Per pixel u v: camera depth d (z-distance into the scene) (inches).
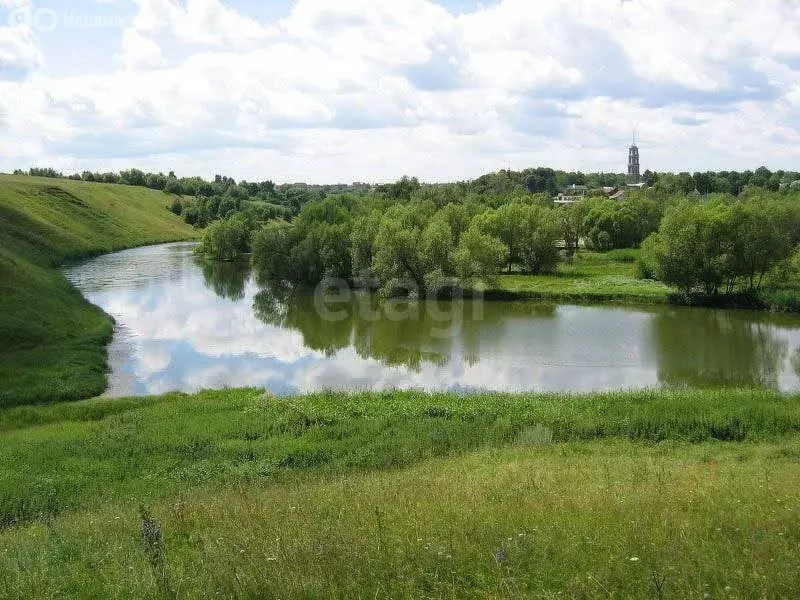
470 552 326.0
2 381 1382.9
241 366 1644.9
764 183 7244.1
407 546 331.6
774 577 279.3
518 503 448.8
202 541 386.9
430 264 2689.5
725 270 2425.0
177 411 1141.7
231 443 934.4
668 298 2524.6
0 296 1865.2
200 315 2361.0
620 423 996.6
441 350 1803.6
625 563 306.0
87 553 394.9
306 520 402.0
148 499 680.4
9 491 733.9
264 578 290.4
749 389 1254.3
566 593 277.7
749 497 464.4
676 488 519.2
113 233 4911.4
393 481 597.9
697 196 5423.2
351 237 3011.8
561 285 2893.7
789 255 2534.5
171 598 287.0
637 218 4252.0
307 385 1460.4
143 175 7849.4
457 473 670.5
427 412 1090.1
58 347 1686.8
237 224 4158.5
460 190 5438.0
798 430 956.6
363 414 1079.0
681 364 1620.3
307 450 895.7
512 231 3361.2
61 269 3538.4
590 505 436.1
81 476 802.8
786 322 2146.9
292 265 3159.5
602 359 1679.4
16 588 326.3
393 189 5733.3
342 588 283.3
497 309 2466.8
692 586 276.7
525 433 952.9
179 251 4653.1
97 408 1206.3
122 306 2477.9
